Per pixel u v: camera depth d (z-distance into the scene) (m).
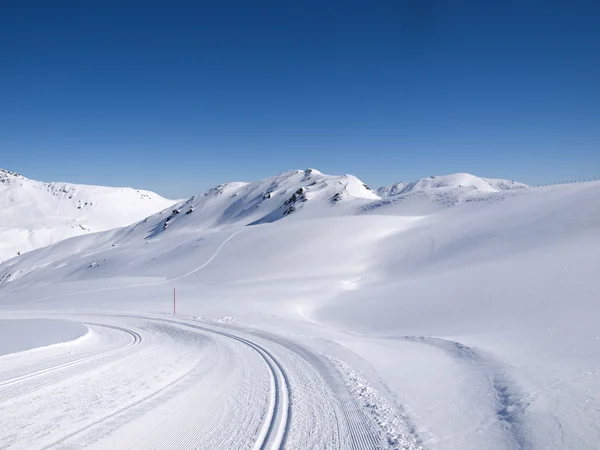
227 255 59.75
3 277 135.62
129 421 7.50
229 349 16.70
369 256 51.34
